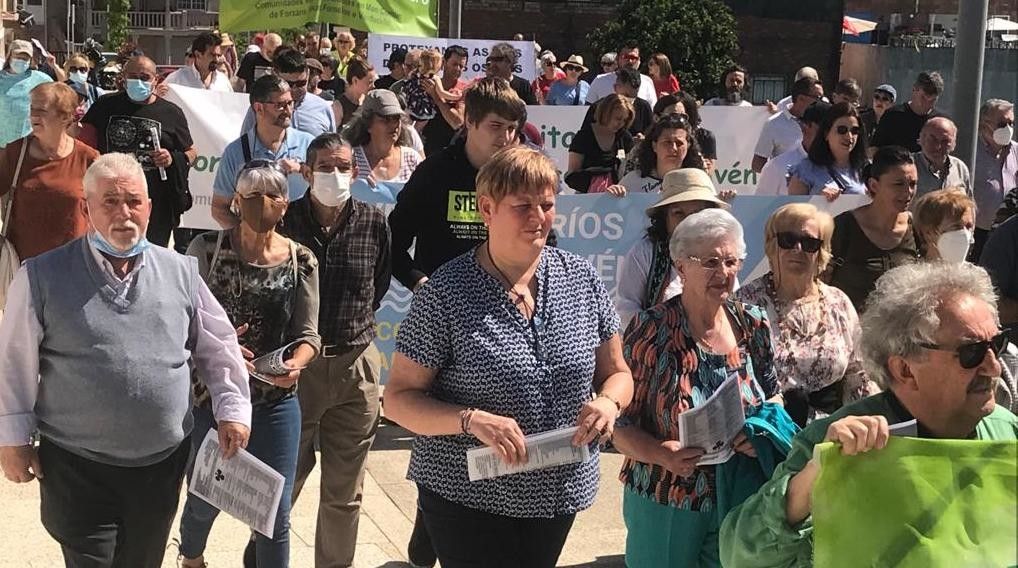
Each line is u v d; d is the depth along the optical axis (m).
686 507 3.88
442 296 3.43
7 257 6.36
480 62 13.98
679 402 3.83
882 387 2.89
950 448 2.61
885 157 5.68
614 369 3.65
